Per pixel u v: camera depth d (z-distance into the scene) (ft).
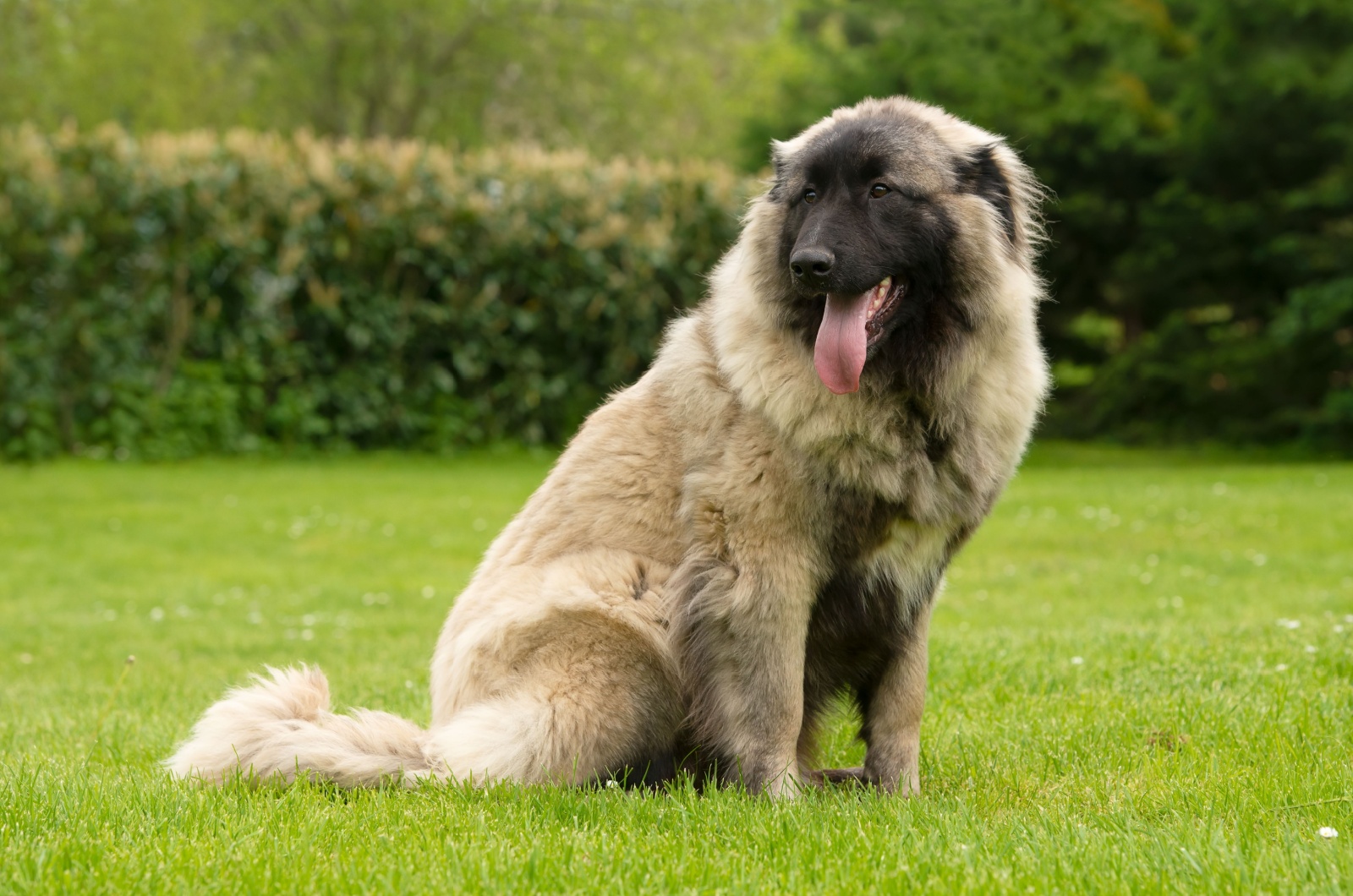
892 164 13.52
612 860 10.64
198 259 54.29
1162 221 72.74
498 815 12.12
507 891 10.00
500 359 60.70
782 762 13.51
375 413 58.80
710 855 10.98
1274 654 19.63
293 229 55.88
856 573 13.66
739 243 14.74
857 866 10.50
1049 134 74.18
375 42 102.63
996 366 13.89
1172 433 74.28
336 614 30.42
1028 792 13.53
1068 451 71.56
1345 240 67.82
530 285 60.90
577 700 13.46
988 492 13.87
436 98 106.93
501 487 50.01
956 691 19.06
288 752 13.34
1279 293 76.69
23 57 93.97
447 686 14.39
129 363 54.03
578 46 102.73
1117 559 35.63
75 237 51.88
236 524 42.22
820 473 13.19
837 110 14.85
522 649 13.78
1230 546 36.94
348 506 45.47
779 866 10.75
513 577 14.37
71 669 24.29
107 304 53.36
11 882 10.02
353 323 57.93
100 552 38.01
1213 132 68.44
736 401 13.62
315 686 14.33
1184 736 15.05
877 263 13.12
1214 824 11.34
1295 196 66.39
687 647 13.73
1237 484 51.70
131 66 99.66
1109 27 73.31
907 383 13.43
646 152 107.76
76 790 12.76
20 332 52.03
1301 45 66.18
